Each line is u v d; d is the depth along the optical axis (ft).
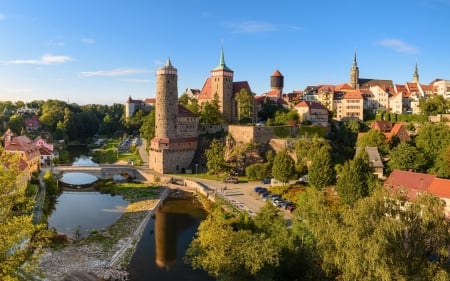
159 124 511.81
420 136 436.35
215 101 576.20
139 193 408.87
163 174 487.61
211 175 470.80
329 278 181.98
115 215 335.26
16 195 128.77
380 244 140.67
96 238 272.31
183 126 524.11
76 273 216.54
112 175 493.36
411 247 153.28
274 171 381.40
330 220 173.68
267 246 177.47
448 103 614.75
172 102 512.63
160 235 284.61
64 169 485.56
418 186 282.56
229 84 605.73
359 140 508.53
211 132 546.26
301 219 207.92
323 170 337.52
